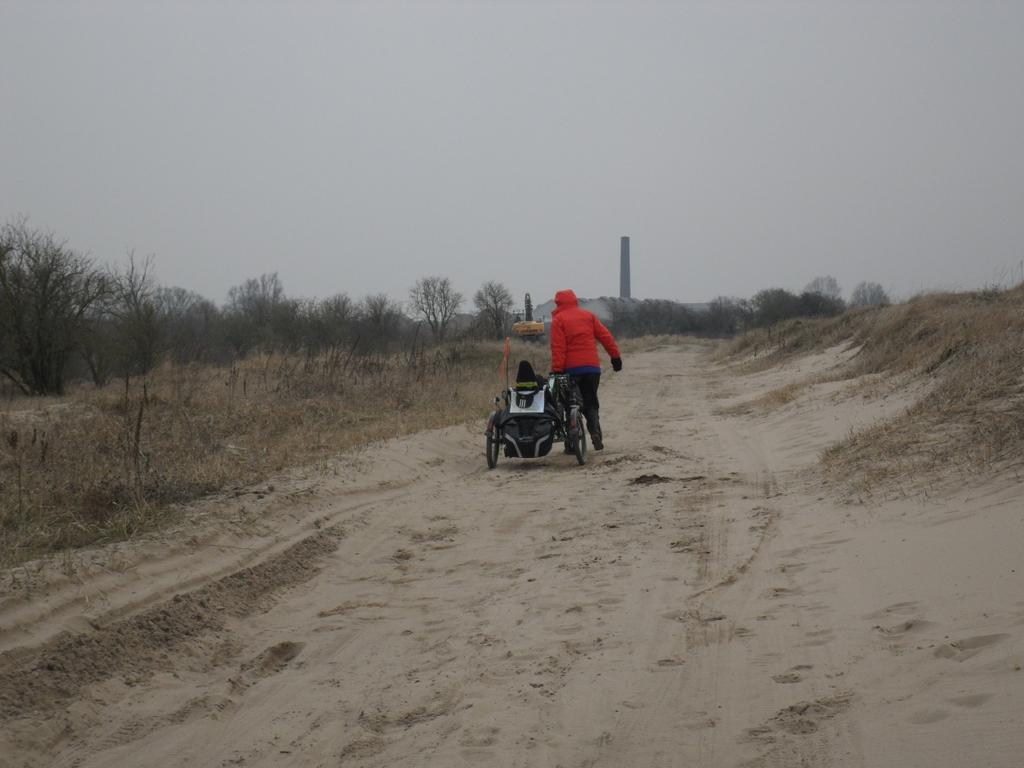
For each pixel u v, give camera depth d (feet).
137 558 20.17
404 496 30.73
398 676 15.03
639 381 91.81
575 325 38.93
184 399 53.57
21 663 14.62
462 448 42.04
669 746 11.31
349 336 127.85
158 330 113.39
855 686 12.16
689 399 67.92
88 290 106.42
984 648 12.36
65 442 37.93
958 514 19.89
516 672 14.53
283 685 15.05
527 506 28.50
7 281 101.91
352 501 29.14
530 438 36.81
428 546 24.21
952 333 51.44
